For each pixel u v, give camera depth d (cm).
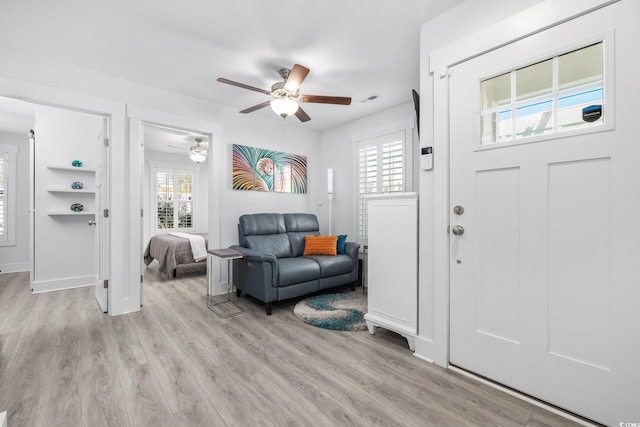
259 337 238
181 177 687
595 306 139
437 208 197
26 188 489
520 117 164
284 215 412
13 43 231
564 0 146
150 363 195
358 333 248
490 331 175
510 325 167
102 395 161
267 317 285
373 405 155
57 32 218
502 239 170
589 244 141
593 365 140
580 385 143
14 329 249
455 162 189
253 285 306
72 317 278
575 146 144
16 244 481
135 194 298
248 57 255
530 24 157
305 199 471
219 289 361
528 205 160
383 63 266
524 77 162
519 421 143
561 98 150
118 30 216
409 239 216
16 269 478
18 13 196
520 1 161
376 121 404
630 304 130
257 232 371
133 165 297
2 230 472
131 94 297
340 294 358
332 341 232
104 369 187
